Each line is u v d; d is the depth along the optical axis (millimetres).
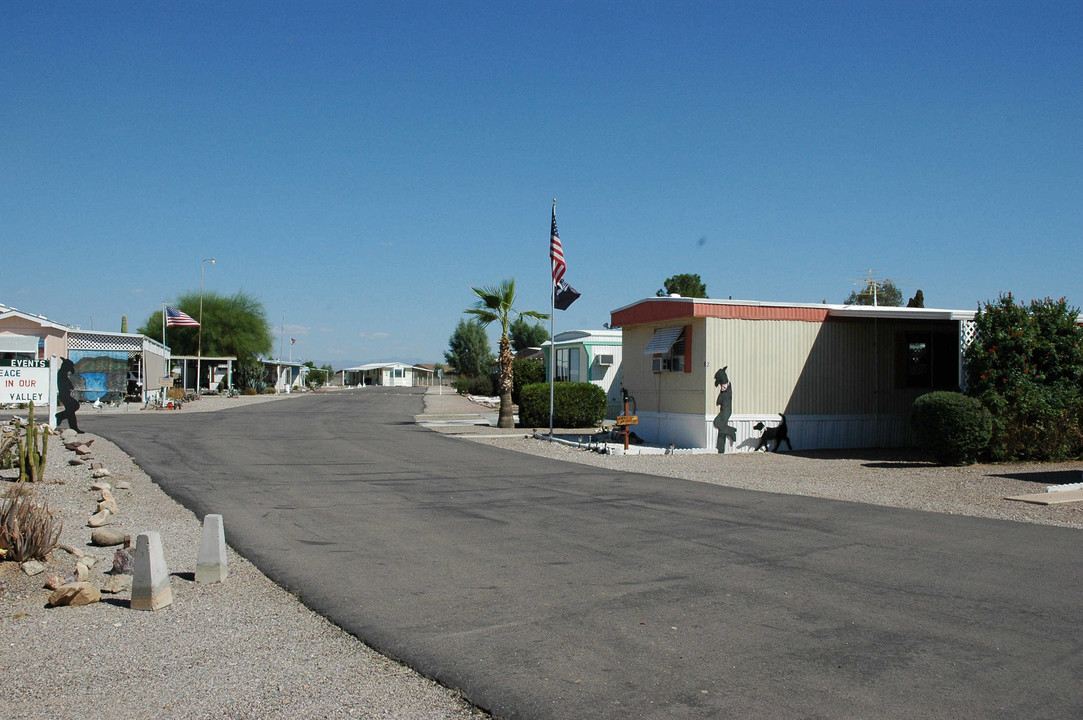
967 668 4770
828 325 18891
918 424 15555
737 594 6332
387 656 5051
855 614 5816
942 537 8547
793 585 6598
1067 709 4211
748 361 18281
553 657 4984
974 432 14883
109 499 10070
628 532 8812
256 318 62438
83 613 5926
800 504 10773
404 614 5867
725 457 17047
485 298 25125
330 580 6793
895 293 44156
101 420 26625
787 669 4762
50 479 12016
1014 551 7855
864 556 7645
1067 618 5719
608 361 29609
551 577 6871
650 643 5219
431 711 4270
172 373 50781
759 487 12492
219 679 4703
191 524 9188
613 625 5586
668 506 10578
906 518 9695
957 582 6680
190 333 59344
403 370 110312
